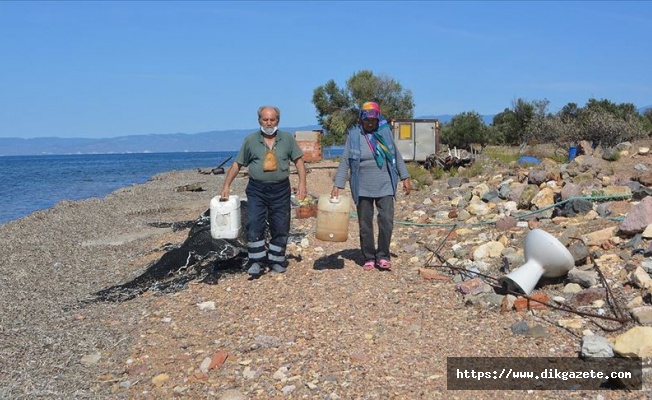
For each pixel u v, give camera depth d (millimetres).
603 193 9641
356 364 5062
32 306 7590
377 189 7551
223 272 8117
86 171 65812
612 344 4797
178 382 5078
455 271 7340
